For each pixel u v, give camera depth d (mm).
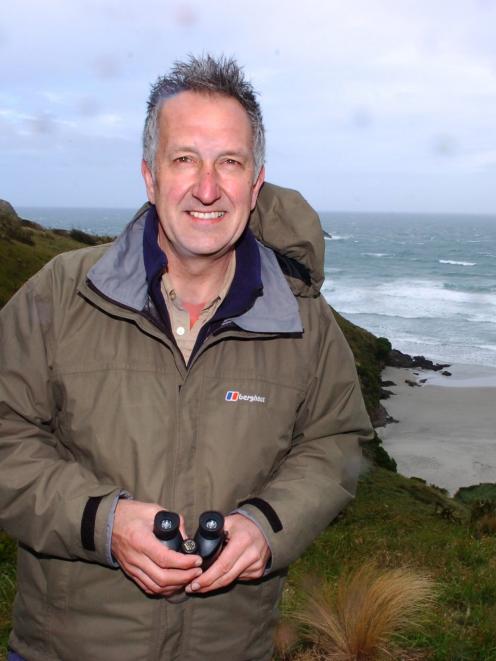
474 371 44812
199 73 1863
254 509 1816
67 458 1969
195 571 1640
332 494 1968
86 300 1899
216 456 1852
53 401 1903
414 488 17828
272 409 1929
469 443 30797
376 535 9555
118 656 1807
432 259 120188
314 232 1999
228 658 1921
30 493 1756
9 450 1826
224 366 1911
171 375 1865
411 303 71375
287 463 2057
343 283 86375
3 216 28266
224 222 1886
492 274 96750
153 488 1802
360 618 3891
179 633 1854
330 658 3812
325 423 2076
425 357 48906
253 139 1935
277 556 1792
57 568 1844
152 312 1890
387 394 38219
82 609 1822
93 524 1693
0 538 5629
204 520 1667
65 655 1847
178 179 1855
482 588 5402
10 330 1878
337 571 6480
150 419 1820
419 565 6770
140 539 1640
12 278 22469
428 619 4332
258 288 1919
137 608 1800
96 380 1834
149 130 1956
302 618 4090
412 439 31531
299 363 1993
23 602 1931
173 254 1969
